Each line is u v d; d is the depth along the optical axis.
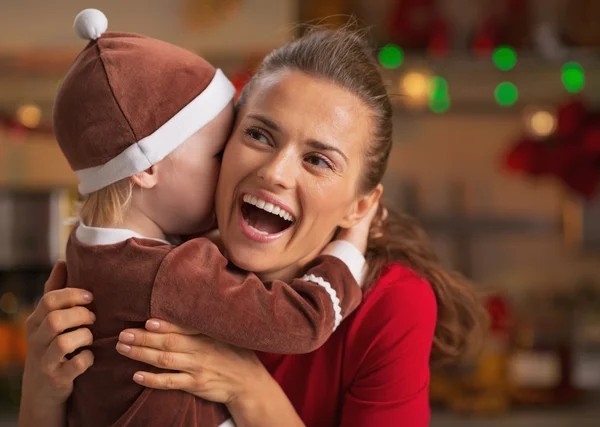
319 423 1.23
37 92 2.97
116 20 2.72
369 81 1.15
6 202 3.03
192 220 1.16
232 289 1.08
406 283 1.22
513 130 3.24
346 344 1.20
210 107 1.14
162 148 1.11
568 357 2.91
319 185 1.11
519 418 2.77
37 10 2.73
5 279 3.00
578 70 2.90
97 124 1.10
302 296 1.13
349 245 1.21
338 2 2.99
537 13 3.15
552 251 3.24
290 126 1.10
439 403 2.86
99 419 1.13
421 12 2.95
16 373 2.79
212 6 2.71
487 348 2.81
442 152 3.27
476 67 2.88
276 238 1.12
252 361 1.15
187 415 1.11
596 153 2.63
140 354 1.06
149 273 1.06
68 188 3.06
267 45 2.70
